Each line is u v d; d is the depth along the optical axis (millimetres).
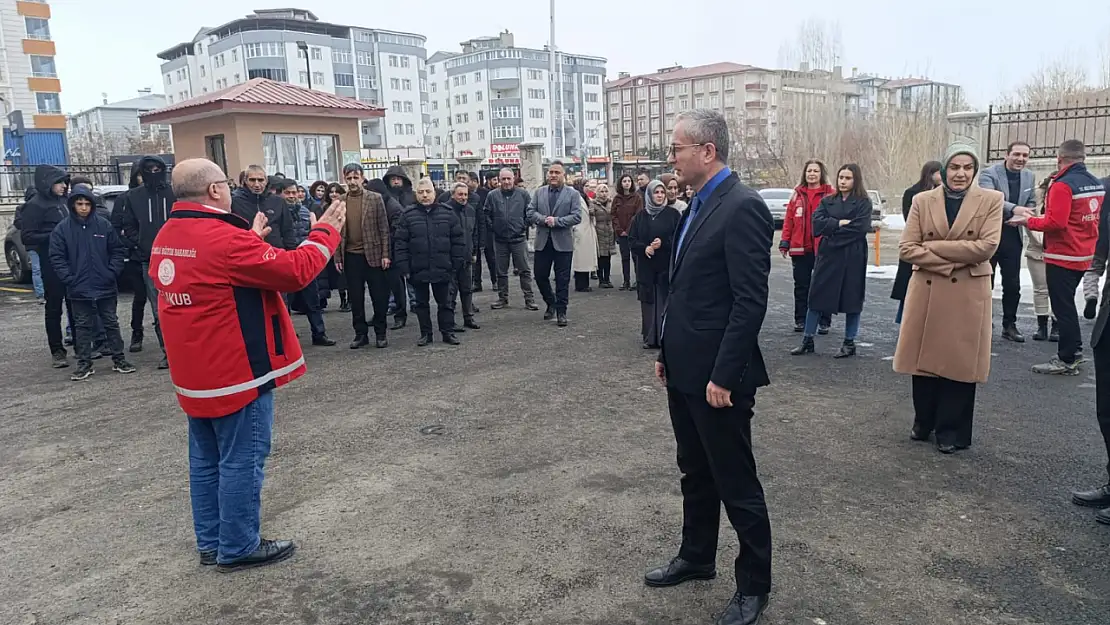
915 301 4391
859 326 7996
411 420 5227
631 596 2949
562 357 6996
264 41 73375
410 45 83750
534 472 4238
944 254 4168
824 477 4047
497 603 2924
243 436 3191
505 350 7344
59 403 5914
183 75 83938
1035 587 2928
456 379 6293
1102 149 11398
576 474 4191
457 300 10430
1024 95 28281
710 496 2939
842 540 3342
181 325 3045
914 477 4020
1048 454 4270
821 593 2922
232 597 3033
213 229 3045
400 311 8672
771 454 4398
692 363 2686
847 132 36562
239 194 7227
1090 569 3049
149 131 64688
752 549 2684
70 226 6480
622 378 6207
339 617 2859
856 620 2736
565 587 3027
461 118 93688
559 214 8383
